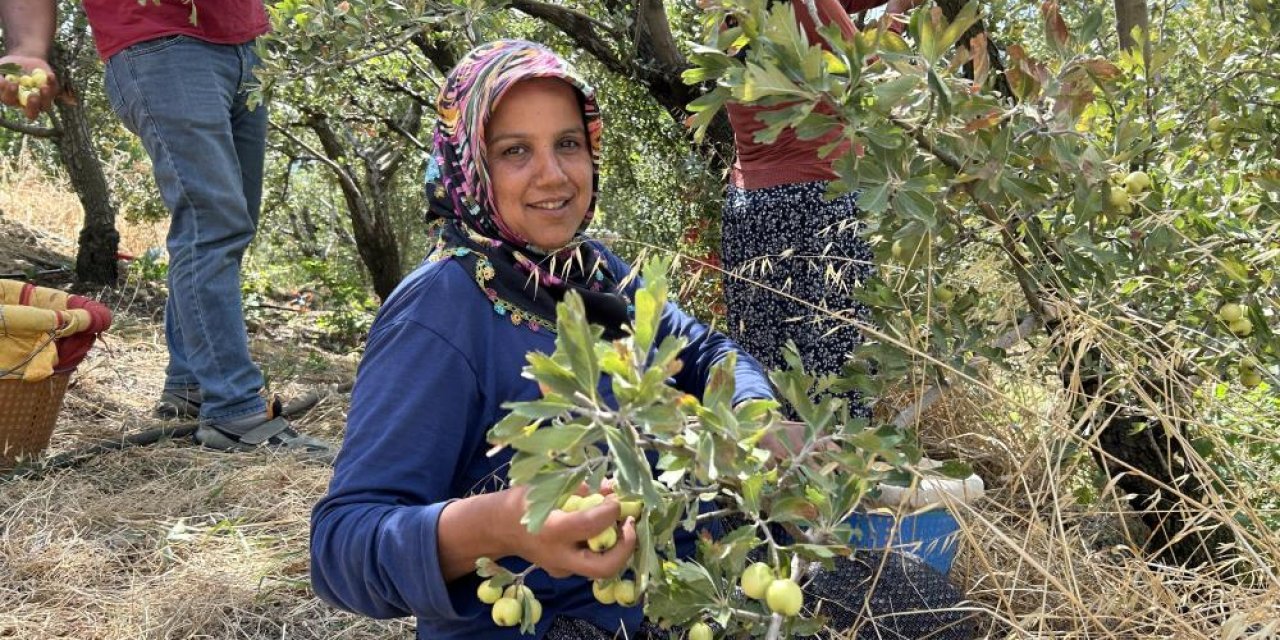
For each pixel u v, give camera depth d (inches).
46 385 136.7
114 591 104.2
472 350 63.0
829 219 99.3
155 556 111.3
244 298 318.7
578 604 64.0
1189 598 70.6
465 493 65.7
